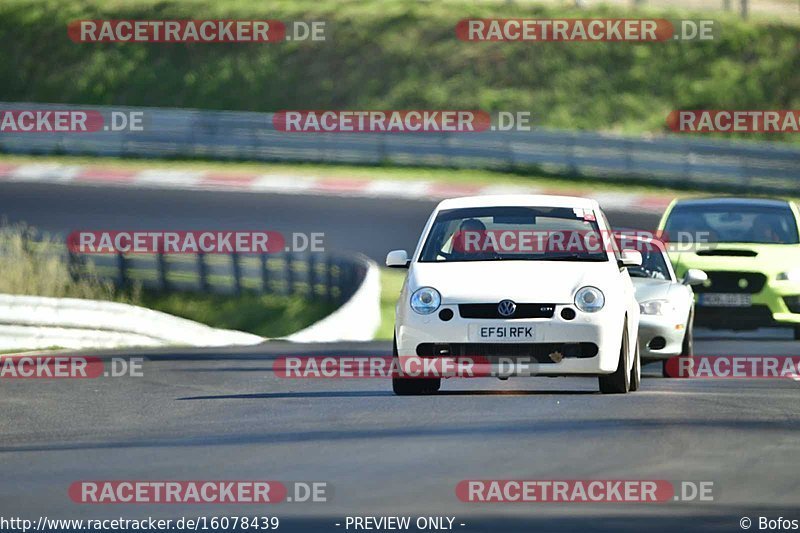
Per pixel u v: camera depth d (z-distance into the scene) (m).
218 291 99.94
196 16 196.50
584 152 152.00
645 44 191.12
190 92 189.62
